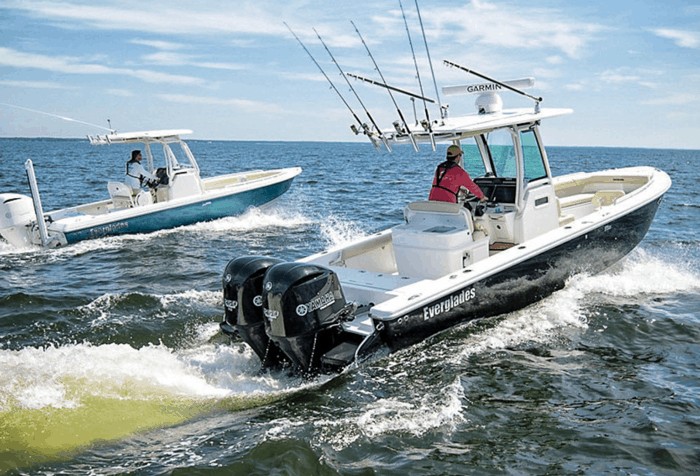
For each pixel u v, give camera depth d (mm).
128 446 3941
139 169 12484
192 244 11172
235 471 3701
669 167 43562
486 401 4598
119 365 5016
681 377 5027
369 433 4137
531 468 3801
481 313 5844
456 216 6027
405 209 6348
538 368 5137
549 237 6387
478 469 3783
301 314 4699
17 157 54031
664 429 4223
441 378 4918
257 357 5363
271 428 4164
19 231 11008
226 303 5133
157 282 8539
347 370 4766
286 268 4793
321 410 4426
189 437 4062
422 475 3717
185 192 12656
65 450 3855
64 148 93688
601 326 6000
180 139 12656
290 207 15062
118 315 6664
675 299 6793
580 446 4031
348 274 6109
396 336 5027
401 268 6117
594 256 6984
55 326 6375
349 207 16594
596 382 4918
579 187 8984
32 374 4734
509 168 6598
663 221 13109
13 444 3865
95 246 11062
